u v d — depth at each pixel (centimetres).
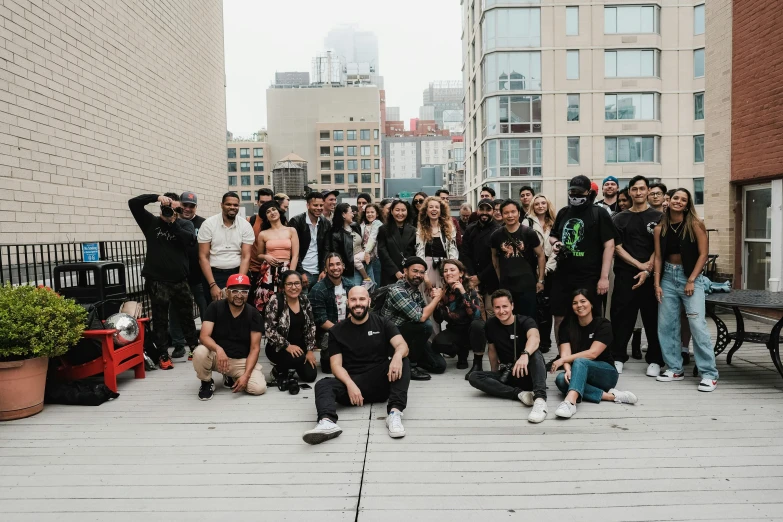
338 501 289
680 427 389
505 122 3638
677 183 3688
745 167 801
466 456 344
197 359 467
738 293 549
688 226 479
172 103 1081
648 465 329
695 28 3631
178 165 1109
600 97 3628
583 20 3597
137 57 945
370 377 439
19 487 308
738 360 581
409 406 443
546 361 580
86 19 796
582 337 463
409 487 304
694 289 482
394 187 8794
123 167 898
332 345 440
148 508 284
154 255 567
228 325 484
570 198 513
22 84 668
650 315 542
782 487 301
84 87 792
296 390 484
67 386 458
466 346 561
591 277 512
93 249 635
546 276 612
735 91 821
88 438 380
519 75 3612
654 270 511
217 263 593
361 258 685
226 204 585
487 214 621
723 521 267
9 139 648
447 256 620
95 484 311
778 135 729
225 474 322
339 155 9956
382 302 557
